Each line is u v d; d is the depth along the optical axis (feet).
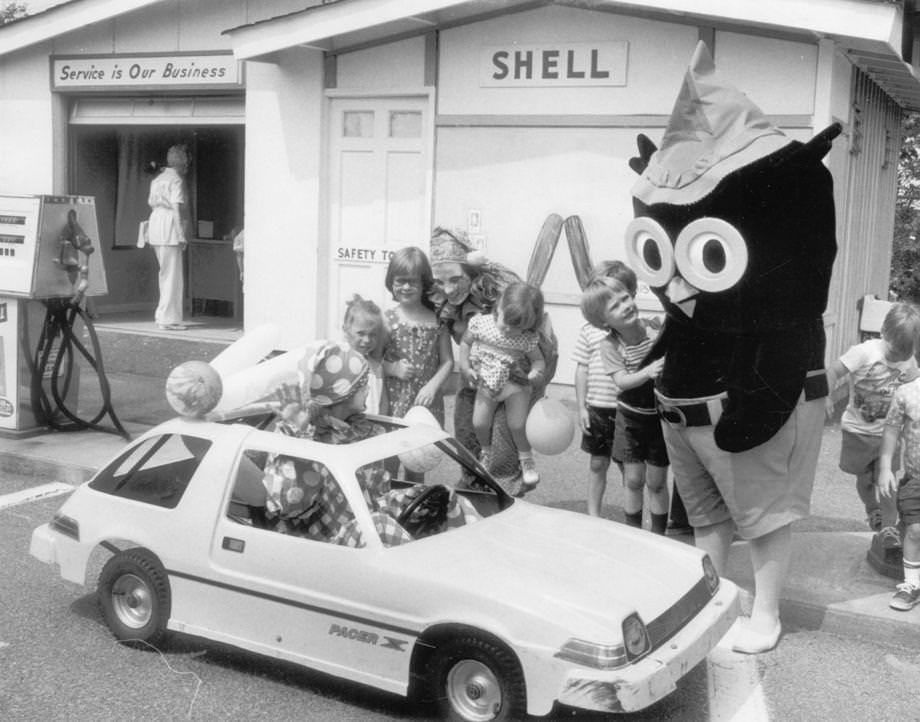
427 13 35.24
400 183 38.11
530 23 34.83
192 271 52.11
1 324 31.45
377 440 18.16
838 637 19.83
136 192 51.80
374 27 36.52
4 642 18.95
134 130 51.24
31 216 30.42
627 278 21.56
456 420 24.71
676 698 17.26
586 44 34.12
